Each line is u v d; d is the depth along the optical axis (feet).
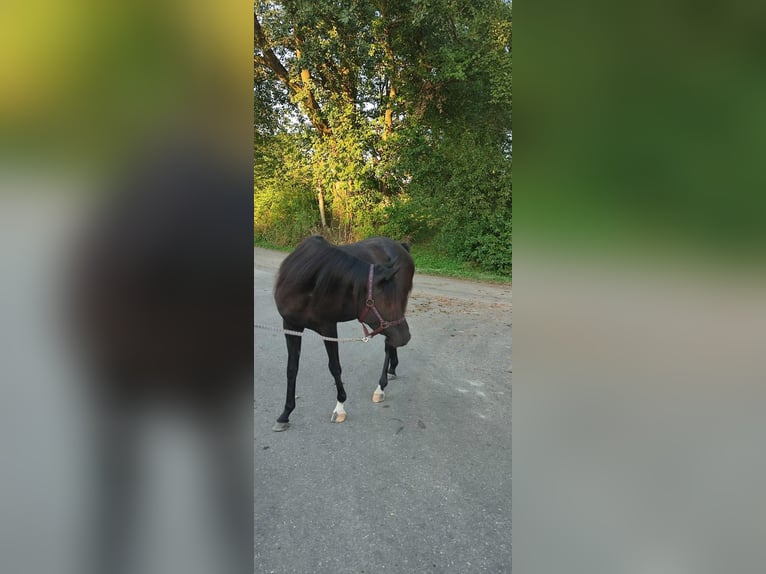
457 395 10.91
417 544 6.05
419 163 34.04
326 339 9.27
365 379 11.94
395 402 10.52
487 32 31.76
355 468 7.82
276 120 39.63
